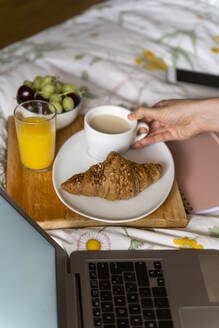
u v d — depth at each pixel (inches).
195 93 44.5
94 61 47.1
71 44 50.3
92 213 29.4
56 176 31.9
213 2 59.7
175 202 31.5
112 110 35.0
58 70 45.7
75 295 23.7
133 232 29.5
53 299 21.2
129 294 24.4
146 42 51.5
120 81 45.2
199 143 37.7
